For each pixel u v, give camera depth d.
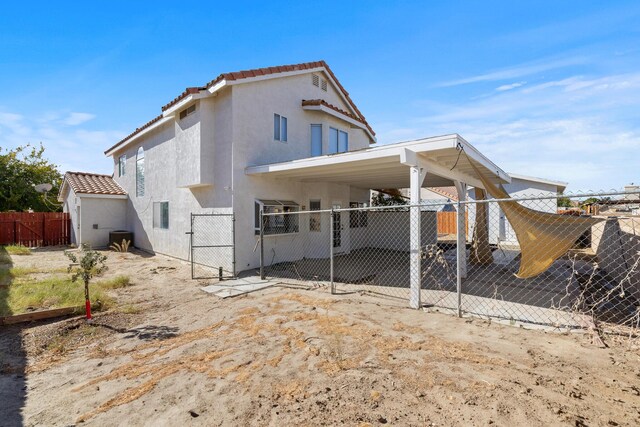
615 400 2.96
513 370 3.54
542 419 2.68
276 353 4.11
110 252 14.34
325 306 6.11
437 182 13.69
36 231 16.78
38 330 5.00
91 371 3.78
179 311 6.05
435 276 9.06
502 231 17.86
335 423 2.71
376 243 15.69
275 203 10.55
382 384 3.30
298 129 11.87
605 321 5.20
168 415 2.89
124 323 5.41
